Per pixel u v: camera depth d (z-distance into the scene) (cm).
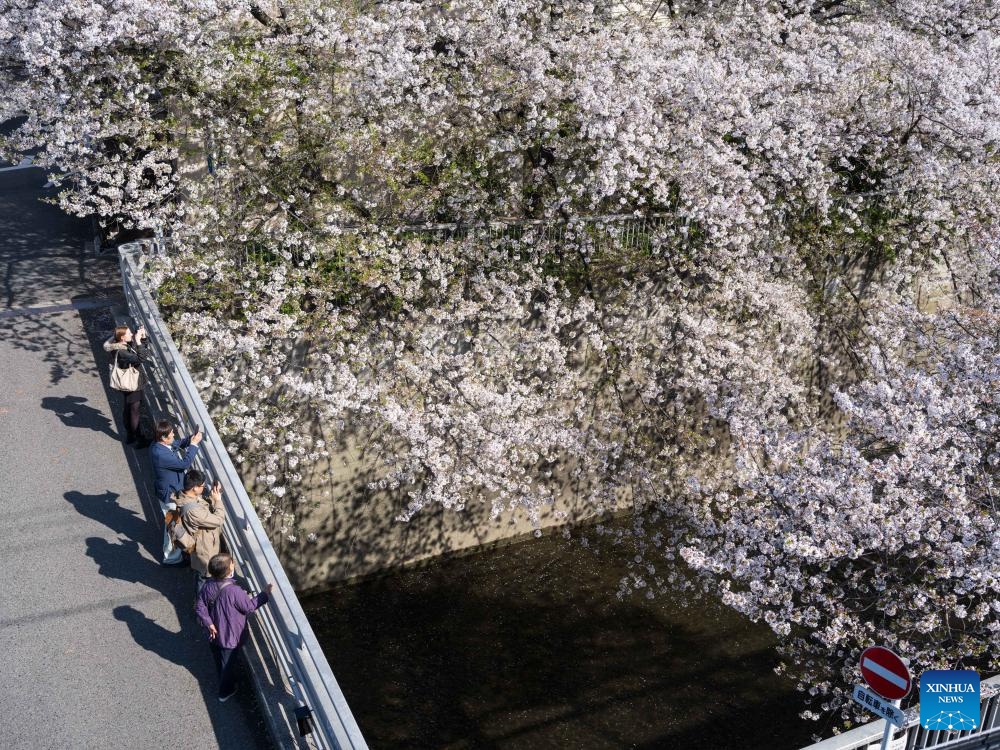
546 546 1683
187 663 706
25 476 936
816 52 1445
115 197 1227
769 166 1401
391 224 1335
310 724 612
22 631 727
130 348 976
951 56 1437
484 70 1312
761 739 1262
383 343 1303
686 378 1450
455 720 1288
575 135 1288
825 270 1627
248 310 1239
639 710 1314
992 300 1261
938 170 1391
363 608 1512
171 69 1220
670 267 1455
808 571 1190
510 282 1405
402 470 1491
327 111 1291
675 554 1627
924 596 872
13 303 1326
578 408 1509
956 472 972
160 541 850
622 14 1545
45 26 1131
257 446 1285
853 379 1745
